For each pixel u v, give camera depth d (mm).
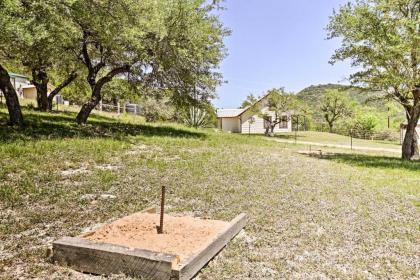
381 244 4723
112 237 4094
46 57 16344
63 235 4582
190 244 3945
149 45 17703
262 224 5402
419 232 5320
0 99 23375
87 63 18500
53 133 13508
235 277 3578
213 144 17219
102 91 25938
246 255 4152
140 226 4504
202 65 19812
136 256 3410
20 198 6098
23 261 3756
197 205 6352
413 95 17797
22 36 10562
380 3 16422
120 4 14531
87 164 9516
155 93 21062
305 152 19938
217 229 4547
